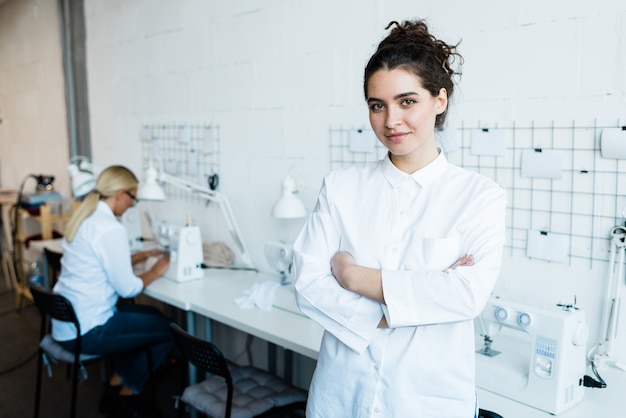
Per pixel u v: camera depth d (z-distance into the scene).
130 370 2.67
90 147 4.27
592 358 1.75
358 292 1.19
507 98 1.85
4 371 3.26
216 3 2.91
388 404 1.19
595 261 1.72
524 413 1.44
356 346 1.20
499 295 1.91
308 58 2.48
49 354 2.51
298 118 2.57
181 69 3.21
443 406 1.20
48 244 3.64
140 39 3.51
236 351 3.14
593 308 1.74
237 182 2.95
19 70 5.44
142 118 3.61
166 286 2.58
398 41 1.14
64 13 4.32
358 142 2.32
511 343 1.70
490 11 1.86
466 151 1.98
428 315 1.14
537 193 1.83
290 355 2.66
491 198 1.18
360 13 2.25
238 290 2.51
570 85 1.71
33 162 5.43
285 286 2.31
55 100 4.83
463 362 1.21
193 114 3.18
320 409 1.29
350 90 2.33
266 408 1.95
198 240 2.69
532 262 1.86
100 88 4.00
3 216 5.78
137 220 3.32
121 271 2.46
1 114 6.00
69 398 2.94
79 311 2.43
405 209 1.24
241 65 2.82
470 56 1.92
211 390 2.08
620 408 1.46
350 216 1.29
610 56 1.62
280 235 2.74
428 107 1.14
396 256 1.22
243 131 2.87
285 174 2.67
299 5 2.49
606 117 1.65
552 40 1.73
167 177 2.71
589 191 1.71
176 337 1.91
